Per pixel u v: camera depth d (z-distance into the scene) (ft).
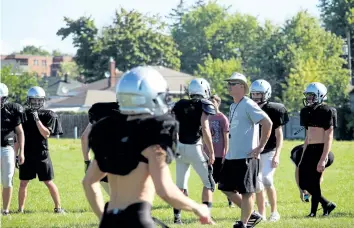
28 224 51.19
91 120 38.17
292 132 276.62
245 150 42.73
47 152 57.98
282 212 57.26
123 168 23.41
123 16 417.08
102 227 23.73
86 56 417.08
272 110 49.78
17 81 332.80
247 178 42.50
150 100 24.25
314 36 345.31
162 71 364.38
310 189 54.03
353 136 269.85
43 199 68.74
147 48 416.67
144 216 23.38
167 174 23.32
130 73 24.61
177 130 23.61
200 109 48.49
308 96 53.52
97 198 25.79
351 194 72.23
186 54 518.37
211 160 49.44
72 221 52.65
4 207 55.52
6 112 52.49
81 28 419.95
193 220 52.37
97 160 24.04
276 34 355.56
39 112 57.16
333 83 292.40
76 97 350.64
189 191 76.89
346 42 426.92
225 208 60.44
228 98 332.80
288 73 318.65
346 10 427.33
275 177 91.25
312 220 50.78
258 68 345.51
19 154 54.44
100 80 394.11
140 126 23.45
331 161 54.80
